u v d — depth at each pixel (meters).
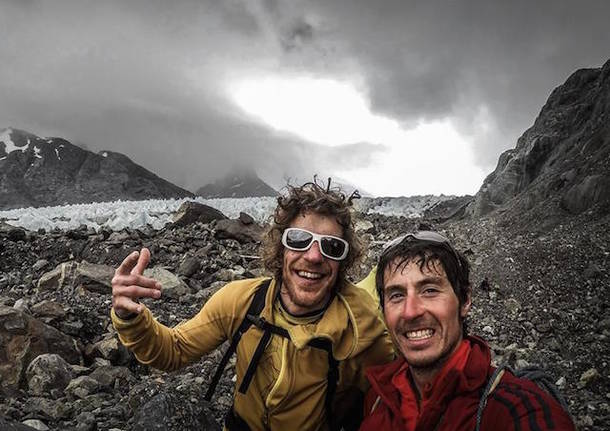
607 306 2.27
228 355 0.97
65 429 1.33
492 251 3.01
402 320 0.75
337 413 1.00
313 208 0.92
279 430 0.94
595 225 3.00
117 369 1.75
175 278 2.68
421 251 0.76
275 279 0.97
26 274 2.99
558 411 0.61
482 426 0.64
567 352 2.02
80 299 2.45
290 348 0.92
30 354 1.72
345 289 0.98
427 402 0.70
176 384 1.65
